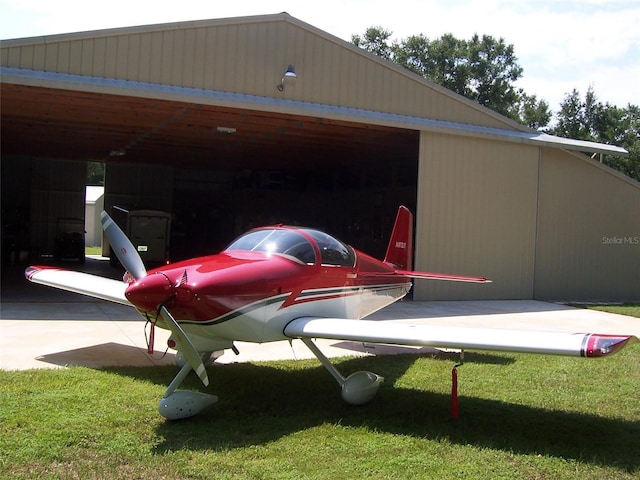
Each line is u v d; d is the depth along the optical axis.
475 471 3.37
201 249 23.81
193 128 13.98
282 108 10.72
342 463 3.42
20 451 3.36
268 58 10.75
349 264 5.70
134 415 4.09
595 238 15.05
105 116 12.85
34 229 22.02
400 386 5.25
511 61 41.22
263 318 4.55
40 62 9.11
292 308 4.82
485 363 6.30
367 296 6.14
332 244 5.55
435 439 3.87
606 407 4.75
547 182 14.21
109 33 9.49
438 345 3.94
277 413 4.36
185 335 4.01
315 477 3.21
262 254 5.00
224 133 14.48
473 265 12.91
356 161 19.19
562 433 4.07
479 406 4.69
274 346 6.88
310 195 23.56
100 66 9.48
